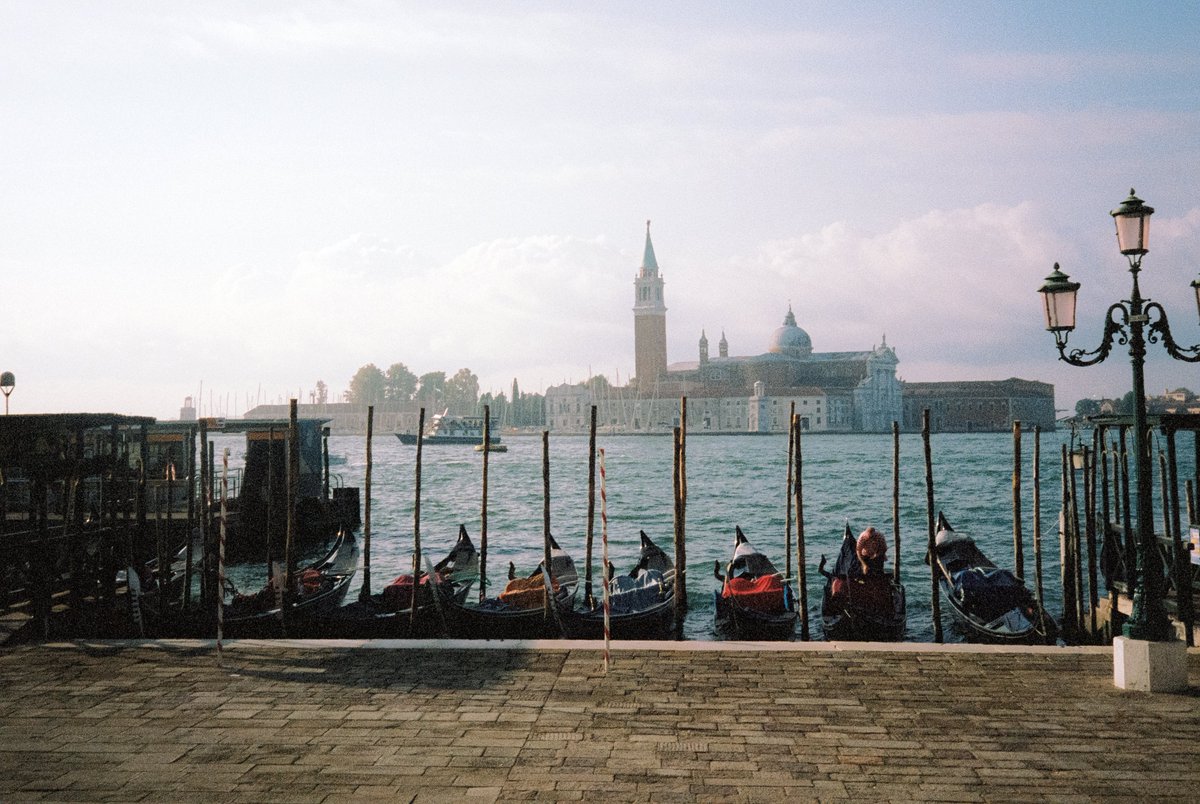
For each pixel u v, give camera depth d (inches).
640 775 315.3
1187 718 373.1
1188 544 615.5
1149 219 423.2
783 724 367.9
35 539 566.3
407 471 4195.4
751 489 2967.5
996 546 1557.6
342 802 294.0
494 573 1295.5
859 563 930.1
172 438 1501.0
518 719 374.3
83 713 384.8
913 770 319.9
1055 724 367.2
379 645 490.0
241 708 390.3
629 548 1603.1
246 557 1493.6
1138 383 428.5
